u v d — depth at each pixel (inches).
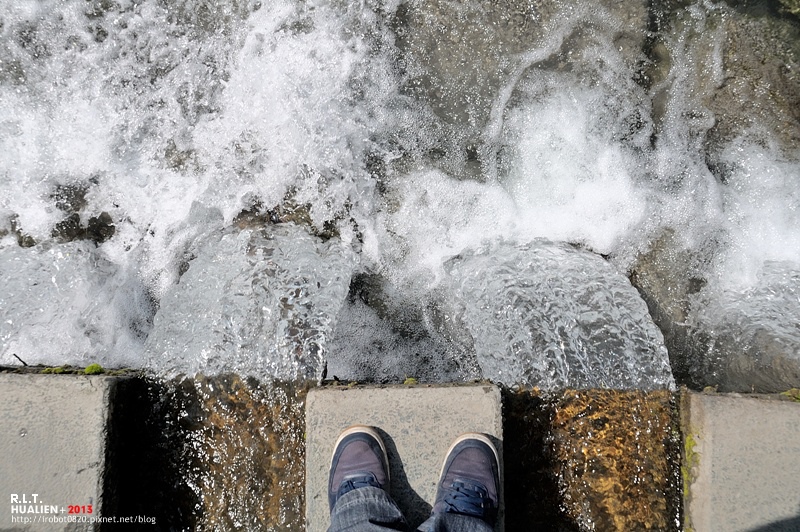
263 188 60.8
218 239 59.9
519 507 52.9
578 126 60.7
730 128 60.6
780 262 59.1
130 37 61.1
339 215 60.8
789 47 60.9
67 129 60.6
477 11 60.9
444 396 50.8
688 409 52.1
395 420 50.5
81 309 58.9
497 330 56.7
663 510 52.1
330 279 58.3
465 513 47.3
